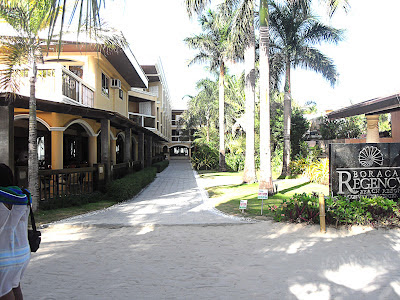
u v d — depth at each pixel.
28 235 2.76
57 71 11.20
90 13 2.11
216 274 4.25
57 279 4.11
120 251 5.33
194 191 14.03
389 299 3.47
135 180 13.11
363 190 7.83
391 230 6.45
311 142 22.86
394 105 11.16
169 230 6.79
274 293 3.63
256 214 8.34
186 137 57.91
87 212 8.85
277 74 20.25
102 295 3.62
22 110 11.30
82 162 18.28
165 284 3.93
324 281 3.98
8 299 2.36
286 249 5.37
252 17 12.58
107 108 17.48
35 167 8.41
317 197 7.66
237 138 30.78
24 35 7.62
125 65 17.80
